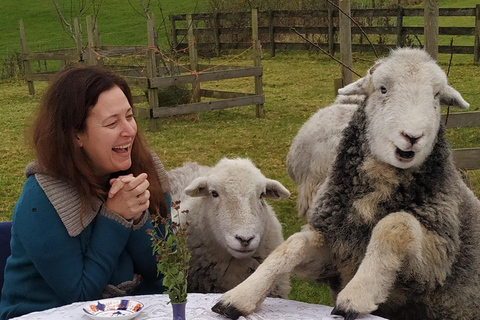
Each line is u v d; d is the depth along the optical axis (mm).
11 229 3418
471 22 22703
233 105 12719
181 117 13227
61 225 3049
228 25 23469
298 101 14344
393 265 2984
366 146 3502
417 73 3348
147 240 3336
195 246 4441
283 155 9820
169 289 2467
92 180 3119
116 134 3104
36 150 3131
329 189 3605
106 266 3113
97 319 2562
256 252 4406
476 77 15469
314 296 5328
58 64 22484
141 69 15367
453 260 3406
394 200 3391
